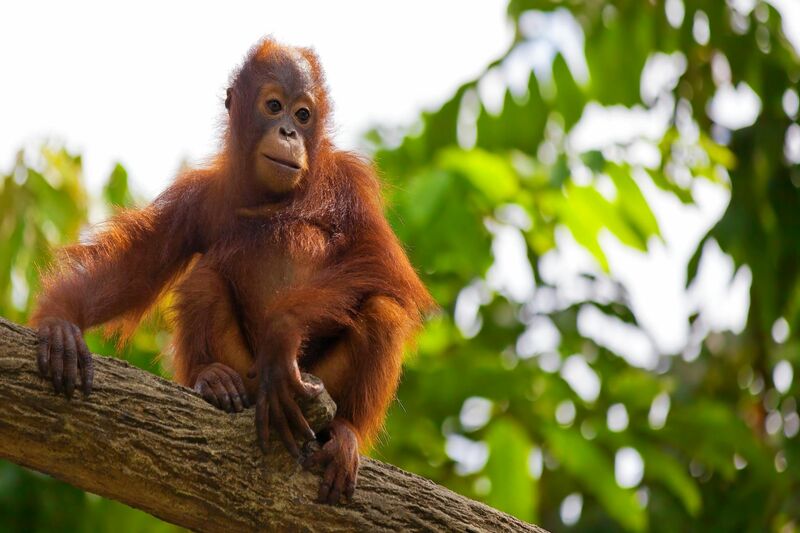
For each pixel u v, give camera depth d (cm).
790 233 1554
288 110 947
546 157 1589
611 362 1517
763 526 1469
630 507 1360
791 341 1580
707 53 1631
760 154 1570
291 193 950
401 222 1255
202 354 877
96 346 1177
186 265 993
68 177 1290
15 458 719
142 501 739
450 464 1438
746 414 1602
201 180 984
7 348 711
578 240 1436
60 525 1209
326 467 775
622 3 1609
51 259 953
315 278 886
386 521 780
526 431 1355
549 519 1493
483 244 1398
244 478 751
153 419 733
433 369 1373
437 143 1543
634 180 1391
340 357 879
